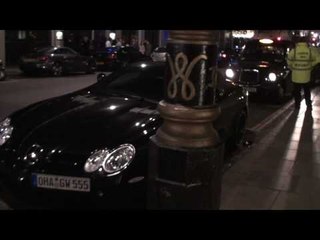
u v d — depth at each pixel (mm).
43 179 3494
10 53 21453
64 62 18109
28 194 3582
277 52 12367
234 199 4422
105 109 4336
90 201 3408
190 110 2225
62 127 3891
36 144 3701
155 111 4324
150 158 2393
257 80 11266
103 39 25516
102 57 21953
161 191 2328
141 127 3869
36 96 11289
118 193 3408
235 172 5375
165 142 2289
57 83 15023
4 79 15125
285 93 11758
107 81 5426
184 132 2270
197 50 2186
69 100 4758
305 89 10203
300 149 6645
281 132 7875
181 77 2219
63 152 3551
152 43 33000
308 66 10047
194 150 2238
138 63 5594
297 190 4793
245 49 12906
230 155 6180
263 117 9523
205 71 2211
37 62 17031
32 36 22344
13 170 3670
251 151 6449
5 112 8703
